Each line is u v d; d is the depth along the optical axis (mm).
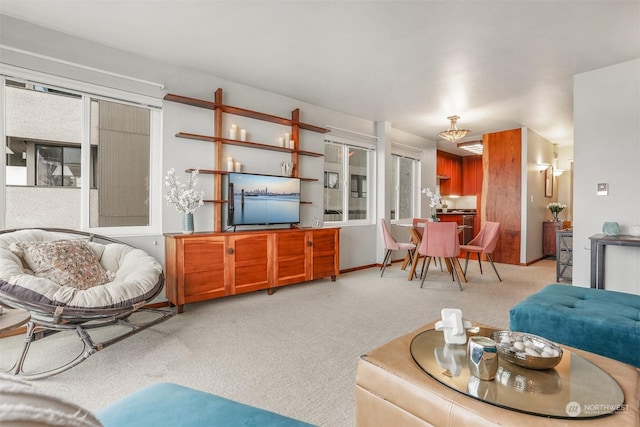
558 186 7531
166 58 3336
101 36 2916
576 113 3545
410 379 1136
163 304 3311
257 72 3664
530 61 3266
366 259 5625
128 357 2178
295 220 4344
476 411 970
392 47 3037
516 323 2064
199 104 3566
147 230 3389
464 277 4480
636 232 3078
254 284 3627
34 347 2346
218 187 3717
